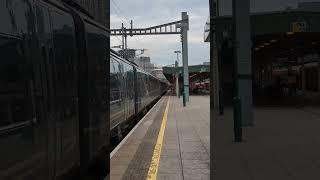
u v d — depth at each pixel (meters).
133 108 24.64
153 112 32.97
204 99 57.81
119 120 18.12
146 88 35.66
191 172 10.13
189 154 12.57
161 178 9.55
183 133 18.03
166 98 69.00
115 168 10.70
